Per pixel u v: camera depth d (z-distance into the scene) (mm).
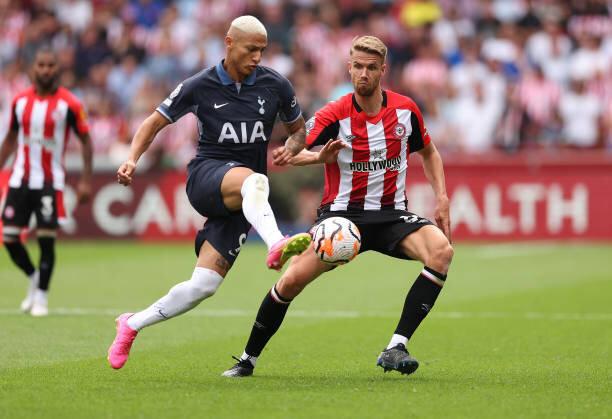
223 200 22203
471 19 80000
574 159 65250
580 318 35812
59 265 53469
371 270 52312
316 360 26531
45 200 36000
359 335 31562
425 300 22984
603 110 71688
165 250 61875
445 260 23109
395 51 77812
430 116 73250
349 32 79688
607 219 65000
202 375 23594
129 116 76312
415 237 23578
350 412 19016
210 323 34000
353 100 24031
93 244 65875
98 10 84875
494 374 24219
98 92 78812
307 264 22750
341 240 21406
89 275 49031
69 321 33969
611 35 77375
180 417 18469
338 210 24203
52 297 40938
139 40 81938
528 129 70750
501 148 70250
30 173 36219
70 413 18766
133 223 66875
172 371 24203
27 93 36562
